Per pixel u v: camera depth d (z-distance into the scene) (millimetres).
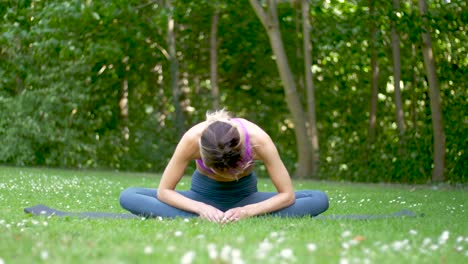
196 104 18891
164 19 16625
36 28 16891
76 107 19109
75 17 15984
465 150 14352
